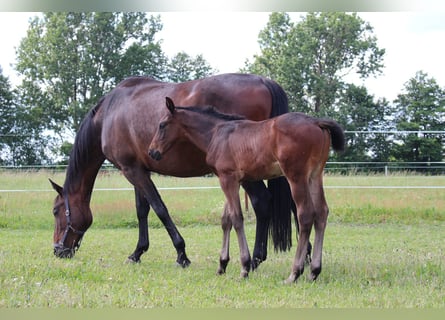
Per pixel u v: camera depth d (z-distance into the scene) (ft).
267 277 22.90
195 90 25.36
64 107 134.10
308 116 21.63
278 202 24.97
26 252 31.17
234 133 22.91
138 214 28.48
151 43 133.28
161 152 24.67
